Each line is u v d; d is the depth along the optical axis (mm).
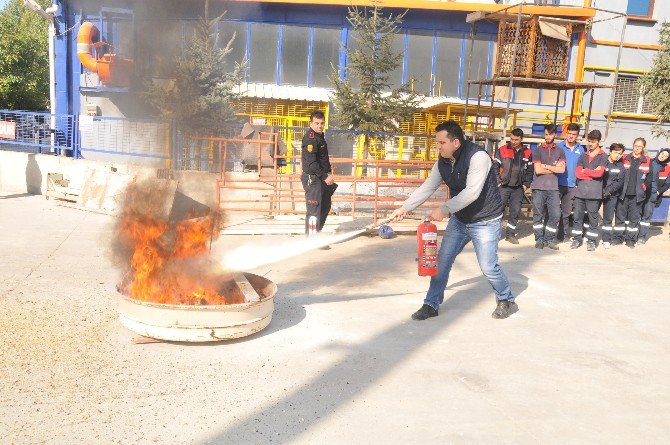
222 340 4203
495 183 4836
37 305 4918
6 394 3297
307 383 3629
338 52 17422
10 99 29562
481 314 5254
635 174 8930
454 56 17641
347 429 3051
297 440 2916
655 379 3893
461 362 4082
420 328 4805
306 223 7844
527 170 8953
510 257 7996
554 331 4852
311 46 17391
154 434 2928
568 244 9164
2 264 6316
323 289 5938
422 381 3723
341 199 9984
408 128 16625
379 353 4203
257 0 16516
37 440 2822
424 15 17328
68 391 3377
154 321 4023
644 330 4965
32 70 29750
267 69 17438
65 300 5102
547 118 17422
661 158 9648
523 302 5707
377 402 3391
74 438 2855
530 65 9625
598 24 17312
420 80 17609
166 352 4062
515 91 17641
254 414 3188
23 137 14203
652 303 5836
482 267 5012
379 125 14227
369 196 10930
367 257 7562
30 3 15430
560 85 10828
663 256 8477
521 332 4793
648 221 9578
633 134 17781
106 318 4691
